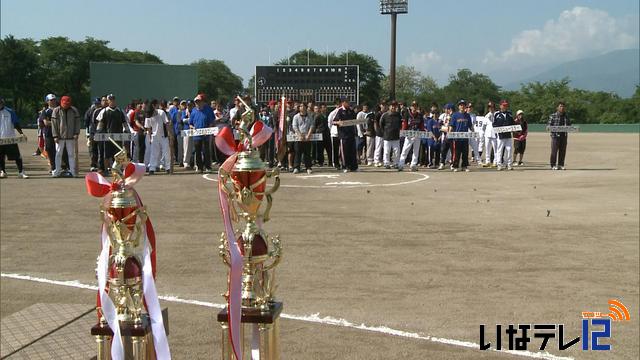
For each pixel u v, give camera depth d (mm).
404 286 6504
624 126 67312
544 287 6449
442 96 103375
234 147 2316
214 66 106250
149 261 2439
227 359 2389
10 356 3736
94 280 6785
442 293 6254
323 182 15922
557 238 8883
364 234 9156
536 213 11023
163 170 19281
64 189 13828
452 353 4754
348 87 30938
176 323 5402
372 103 80750
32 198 12461
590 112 86688
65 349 3838
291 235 9070
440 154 20844
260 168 2309
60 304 5008
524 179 16719
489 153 21281
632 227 9688
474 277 6836
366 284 6574
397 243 8555
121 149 2412
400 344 4926
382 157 22234
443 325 5352
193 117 18516
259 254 2334
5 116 15773
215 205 11773
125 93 34781
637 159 24875
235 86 107125
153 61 107375
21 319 4551
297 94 31000
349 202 12336
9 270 7184
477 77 105000
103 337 2496
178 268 7258
